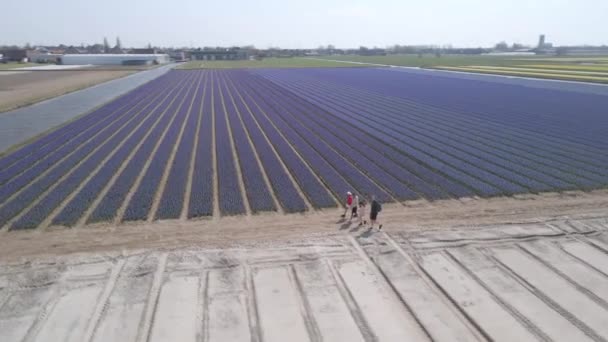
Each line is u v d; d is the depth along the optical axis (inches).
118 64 6441.9
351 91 2743.6
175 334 465.4
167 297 525.3
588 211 792.3
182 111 1942.7
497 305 518.6
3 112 1865.2
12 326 472.4
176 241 665.0
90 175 995.9
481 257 624.4
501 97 2317.9
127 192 877.8
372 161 1135.0
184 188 901.2
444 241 669.9
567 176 983.0
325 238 676.1
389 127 1569.9
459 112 1879.9
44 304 509.0
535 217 764.6
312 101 2273.6
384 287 553.0
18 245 648.4
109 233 692.1
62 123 1630.2
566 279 574.6
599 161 1107.3
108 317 488.7
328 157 1162.0
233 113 1888.5
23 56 6717.5
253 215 770.2
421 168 1055.6
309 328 478.9
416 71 4426.7
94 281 553.0
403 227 721.0
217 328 475.5
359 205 733.9
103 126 1578.5
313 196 856.3
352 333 471.2
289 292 540.1
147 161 1114.1
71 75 3914.9
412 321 490.9
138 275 566.9
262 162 1111.0
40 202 816.3
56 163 1090.7
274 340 460.1
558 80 3029.0
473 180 951.6
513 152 1204.5
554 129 1498.5
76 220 737.0
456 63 5772.6
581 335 469.1
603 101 2098.9
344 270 588.1
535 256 629.3
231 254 623.2
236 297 528.7
